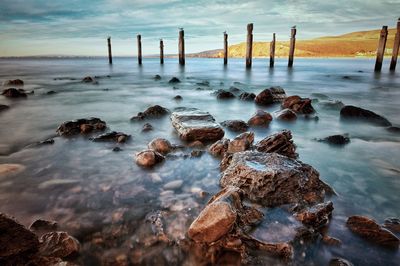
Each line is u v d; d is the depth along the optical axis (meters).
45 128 7.61
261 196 3.65
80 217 3.37
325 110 10.32
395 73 28.88
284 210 3.46
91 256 2.78
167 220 3.29
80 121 7.19
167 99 12.69
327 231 3.17
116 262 2.71
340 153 5.81
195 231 2.84
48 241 2.79
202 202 3.69
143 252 2.83
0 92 14.01
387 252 2.85
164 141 5.61
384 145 6.35
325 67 41.81
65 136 6.65
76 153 5.54
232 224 2.85
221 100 12.23
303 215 3.25
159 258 2.77
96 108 10.58
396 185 4.36
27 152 5.59
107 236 3.04
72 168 4.79
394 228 3.18
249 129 7.51
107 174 4.55
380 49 29.23
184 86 18.09
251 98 12.07
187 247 2.86
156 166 4.87
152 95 14.02
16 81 17.91
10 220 2.57
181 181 4.32
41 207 3.57
